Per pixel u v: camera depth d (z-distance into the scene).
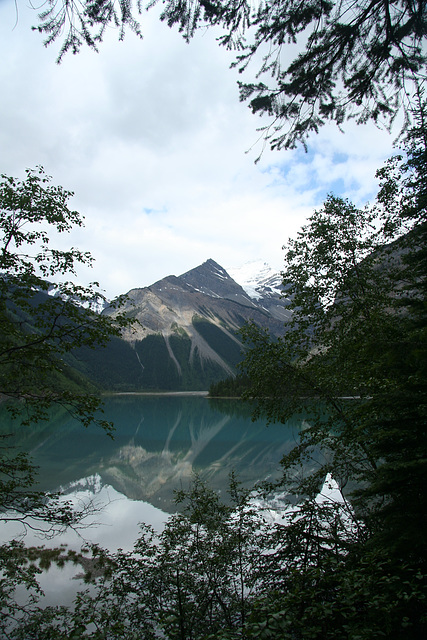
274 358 12.79
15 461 11.38
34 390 10.26
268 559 9.31
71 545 19.36
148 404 160.25
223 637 4.74
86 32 3.86
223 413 112.38
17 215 10.30
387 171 10.69
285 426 75.62
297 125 5.06
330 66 4.61
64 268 10.52
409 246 9.09
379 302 11.45
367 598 5.43
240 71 4.60
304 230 12.95
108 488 31.44
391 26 4.16
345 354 10.93
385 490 6.22
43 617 11.36
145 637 7.84
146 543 10.40
